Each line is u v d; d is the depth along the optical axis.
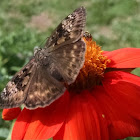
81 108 0.11
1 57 0.25
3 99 0.11
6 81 0.19
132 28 0.42
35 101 0.10
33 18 0.49
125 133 0.11
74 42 0.11
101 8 0.50
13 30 0.42
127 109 0.11
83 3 0.53
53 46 0.11
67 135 0.11
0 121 0.18
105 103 0.12
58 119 0.11
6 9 0.53
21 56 0.28
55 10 0.52
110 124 0.11
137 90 0.12
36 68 0.11
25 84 0.11
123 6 0.49
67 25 0.11
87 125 0.11
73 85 0.12
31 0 0.56
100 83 0.13
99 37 0.39
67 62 0.11
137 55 0.13
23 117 0.11
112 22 0.45
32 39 0.33
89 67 0.12
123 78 0.13
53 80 0.10
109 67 0.13
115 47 0.38
